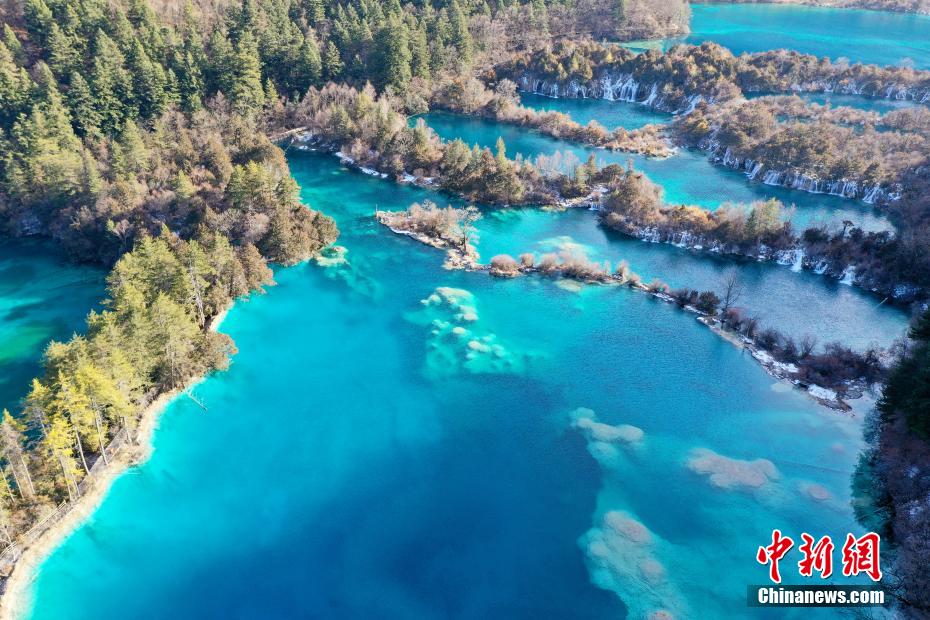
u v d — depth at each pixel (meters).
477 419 96.81
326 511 82.69
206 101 191.12
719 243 142.50
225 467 88.50
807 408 99.06
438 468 88.88
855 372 104.88
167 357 97.12
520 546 78.12
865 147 175.00
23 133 151.25
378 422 96.19
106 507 82.06
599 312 122.00
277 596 72.81
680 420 96.88
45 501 77.88
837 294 128.12
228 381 103.25
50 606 70.75
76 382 80.56
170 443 91.81
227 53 192.62
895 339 109.75
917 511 77.38
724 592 72.00
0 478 75.06
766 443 92.56
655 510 82.38
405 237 148.50
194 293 110.31
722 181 177.50
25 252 141.50
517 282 130.88
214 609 71.44
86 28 185.25
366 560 76.75
